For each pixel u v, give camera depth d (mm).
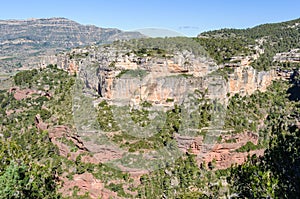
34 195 21984
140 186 41938
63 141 53156
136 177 42688
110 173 44156
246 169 21156
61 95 73125
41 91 87438
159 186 41531
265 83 84062
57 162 49625
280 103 77812
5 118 79000
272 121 69062
